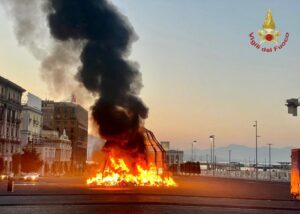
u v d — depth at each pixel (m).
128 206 26.00
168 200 30.86
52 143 124.50
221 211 24.28
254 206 27.28
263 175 89.19
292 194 35.19
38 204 26.55
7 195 33.94
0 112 93.69
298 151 33.66
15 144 102.00
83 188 44.62
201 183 62.50
